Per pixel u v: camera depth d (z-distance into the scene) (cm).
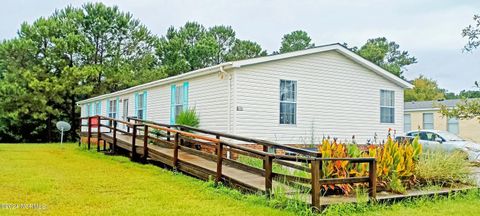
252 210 595
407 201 691
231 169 869
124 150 1300
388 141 827
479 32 954
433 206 675
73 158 1220
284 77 1344
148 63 3322
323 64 1443
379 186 736
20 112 2791
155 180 830
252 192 699
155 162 1088
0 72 3005
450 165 852
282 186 665
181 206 613
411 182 793
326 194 684
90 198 646
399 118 1650
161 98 1681
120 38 3203
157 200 648
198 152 855
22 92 2755
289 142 1336
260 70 1294
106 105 2325
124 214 553
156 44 3547
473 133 2162
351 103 1508
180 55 3819
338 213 591
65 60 2870
